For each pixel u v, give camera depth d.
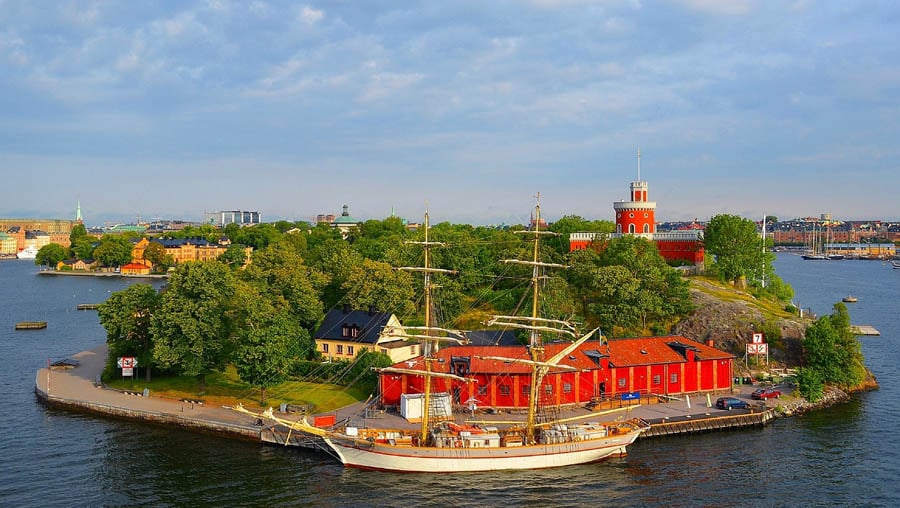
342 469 86.94
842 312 127.50
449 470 86.56
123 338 120.94
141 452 90.50
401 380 105.81
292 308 135.75
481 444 88.44
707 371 114.44
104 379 120.00
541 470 87.50
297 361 121.44
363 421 97.75
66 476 82.62
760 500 77.62
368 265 145.62
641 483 82.75
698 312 142.00
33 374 132.38
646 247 168.00
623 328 135.38
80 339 172.62
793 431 100.25
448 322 149.38
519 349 109.44
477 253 181.50
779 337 132.50
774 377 121.56
